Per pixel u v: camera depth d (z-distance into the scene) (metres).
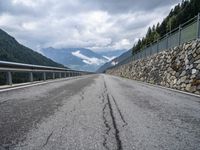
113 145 2.32
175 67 12.53
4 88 7.68
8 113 3.70
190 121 3.52
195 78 9.31
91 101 5.36
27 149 2.15
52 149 2.16
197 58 9.97
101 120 3.40
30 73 11.22
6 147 2.19
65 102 5.07
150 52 24.11
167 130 2.95
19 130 2.76
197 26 11.27
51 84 10.59
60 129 2.85
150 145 2.35
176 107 4.90
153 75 17.50
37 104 4.66
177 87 11.17
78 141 2.41
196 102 5.90
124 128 2.99
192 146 2.35
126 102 5.43
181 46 13.13
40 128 2.87
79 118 3.50
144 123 3.31
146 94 7.57
